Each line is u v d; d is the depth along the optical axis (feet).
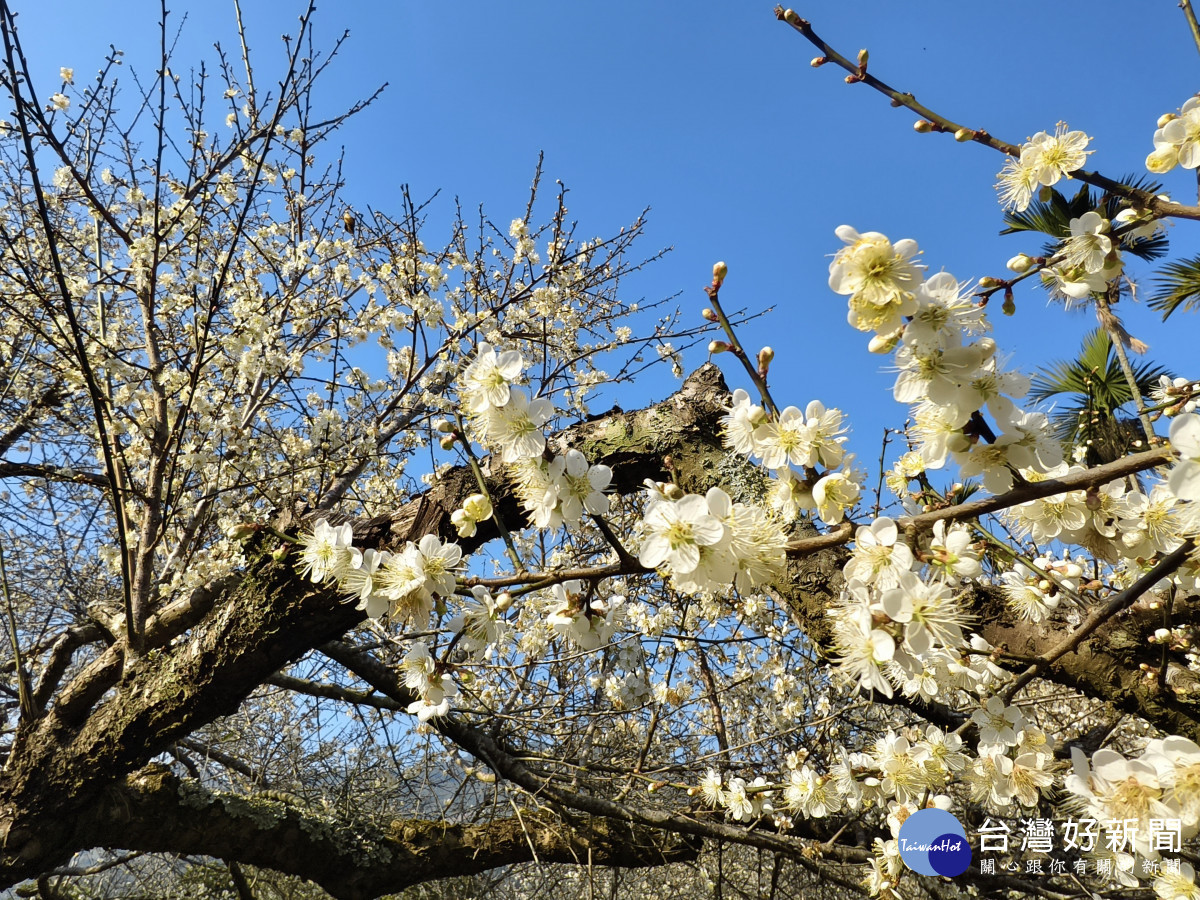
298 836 10.52
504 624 5.04
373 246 14.40
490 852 11.78
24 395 14.64
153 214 11.53
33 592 15.66
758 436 4.51
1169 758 3.73
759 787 8.10
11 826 8.25
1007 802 5.72
